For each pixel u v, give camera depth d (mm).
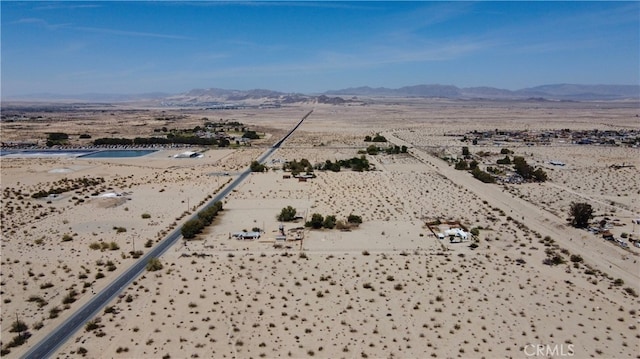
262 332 55594
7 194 125562
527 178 145625
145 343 53281
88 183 140500
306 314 59969
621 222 100062
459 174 153875
